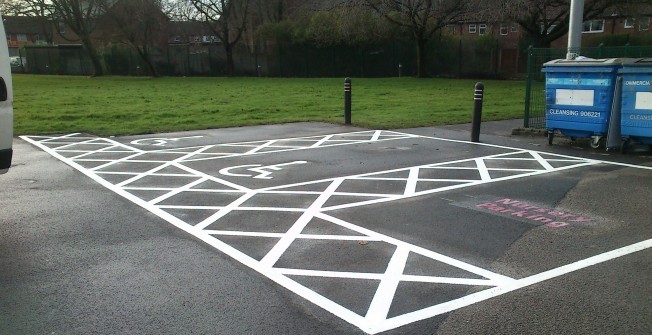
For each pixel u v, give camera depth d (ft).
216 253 16.85
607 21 144.46
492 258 16.20
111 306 13.34
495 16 98.99
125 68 167.32
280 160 31.96
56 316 12.87
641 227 18.83
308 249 17.13
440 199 22.86
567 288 14.06
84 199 23.50
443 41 130.21
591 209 21.04
